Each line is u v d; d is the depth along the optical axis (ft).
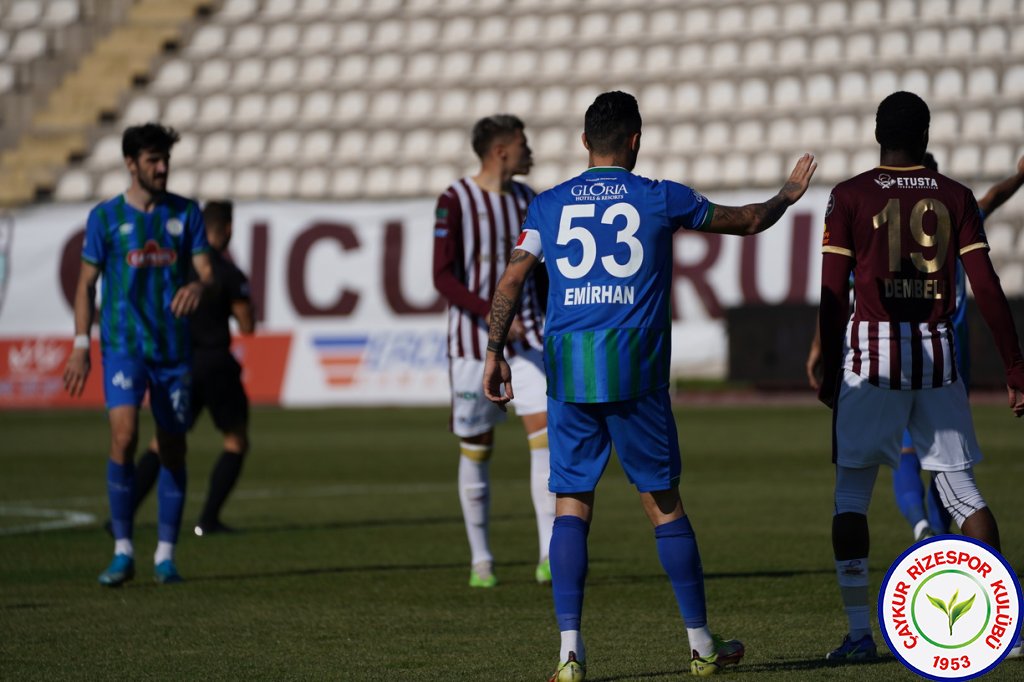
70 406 270.67
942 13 317.42
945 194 55.26
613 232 52.85
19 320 274.57
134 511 82.84
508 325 54.49
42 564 91.20
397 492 136.26
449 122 323.98
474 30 346.95
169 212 81.92
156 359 81.87
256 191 318.04
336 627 67.26
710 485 134.00
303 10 362.12
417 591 78.64
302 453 178.50
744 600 72.84
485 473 82.12
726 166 295.28
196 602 75.36
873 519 106.52
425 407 261.44
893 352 54.85
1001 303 54.34
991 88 297.94
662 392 53.11
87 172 324.60
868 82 306.96
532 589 79.15
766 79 313.32
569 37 339.77
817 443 178.60
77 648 62.49
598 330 52.54
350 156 321.73
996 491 120.37
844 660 56.13
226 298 107.14
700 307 256.52
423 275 262.26
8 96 344.08
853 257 55.88
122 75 349.00
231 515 119.24
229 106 338.34
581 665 51.83
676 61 325.21
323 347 265.13
